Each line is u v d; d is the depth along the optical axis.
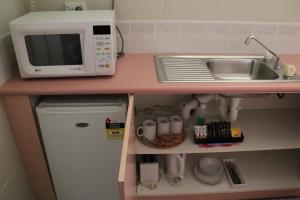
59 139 1.34
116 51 1.55
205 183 1.62
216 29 1.62
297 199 1.66
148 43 1.64
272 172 1.73
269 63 1.55
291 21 1.61
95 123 1.29
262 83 1.26
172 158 1.56
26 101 1.23
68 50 1.25
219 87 1.22
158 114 1.69
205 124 1.53
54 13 1.36
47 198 1.59
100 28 1.17
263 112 1.79
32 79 1.29
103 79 1.30
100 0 1.50
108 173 1.47
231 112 1.60
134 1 1.52
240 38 1.65
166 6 1.54
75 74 1.26
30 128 1.31
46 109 1.26
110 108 1.27
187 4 1.54
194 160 1.82
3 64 1.24
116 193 1.55
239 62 1.64
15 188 1.36
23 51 1.19
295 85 1.25
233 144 1.47
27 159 1.42
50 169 1.45
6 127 1.26
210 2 1.54
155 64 1.50
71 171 1.45
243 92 1.24
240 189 1.59
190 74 1.38
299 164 1.80
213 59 1.62
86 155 1.40
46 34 1.18
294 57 1.65
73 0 1.50
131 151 1.09
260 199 1.66
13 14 1.37
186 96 1.72
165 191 1.56
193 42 1.65
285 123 1.67
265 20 1.60
